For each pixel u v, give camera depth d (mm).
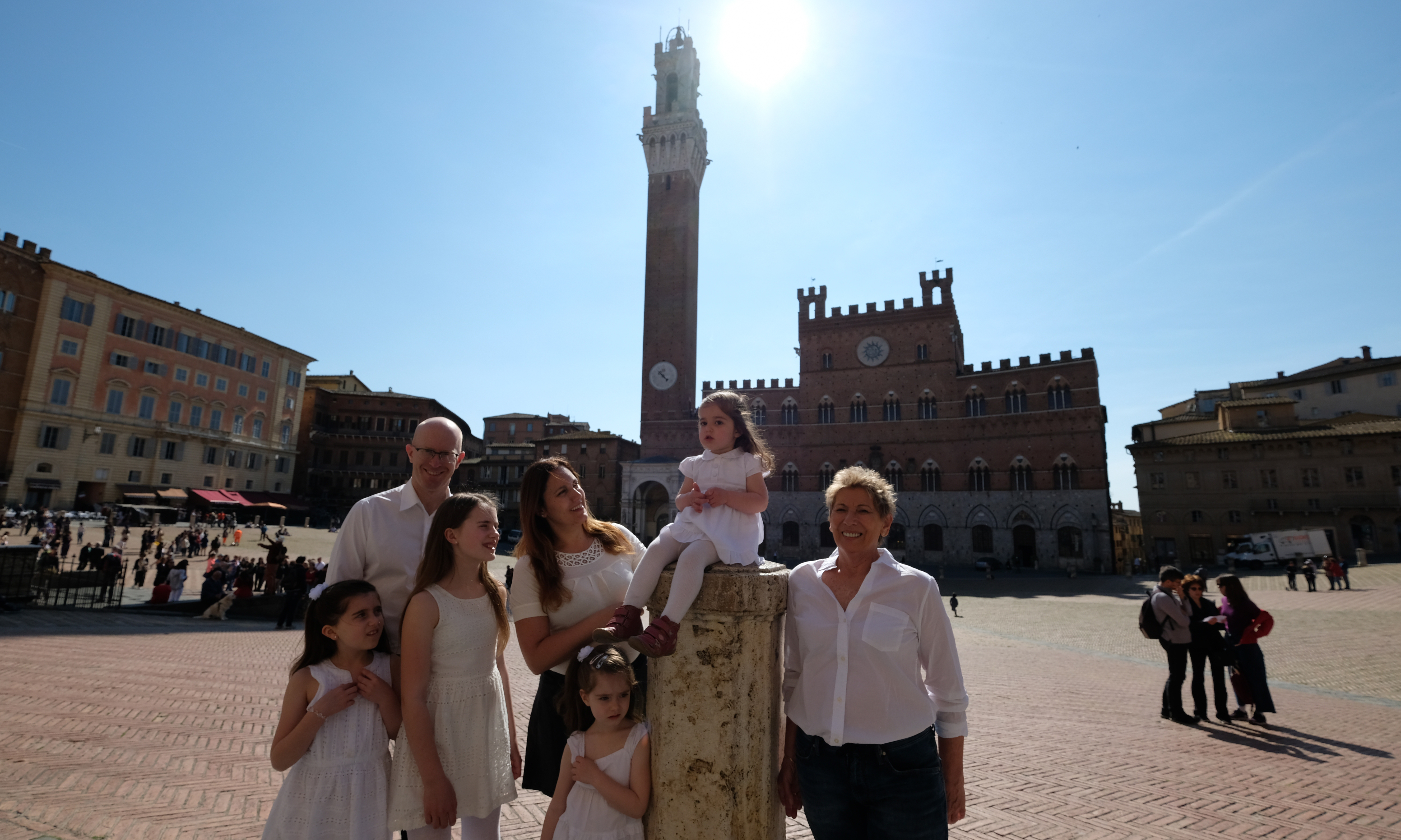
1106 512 52781
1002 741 9070
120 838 4863
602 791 3438
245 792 6090
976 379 59219
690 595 3086
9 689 9883
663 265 72250
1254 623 10359
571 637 3771
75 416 56938
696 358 74125
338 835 3359
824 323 65312
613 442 75875
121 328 60938
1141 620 10938
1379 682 13812
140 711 9062
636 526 63969
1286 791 6945
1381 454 50906
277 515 74312
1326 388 66375
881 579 3418
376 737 3621
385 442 90375
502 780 3852
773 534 62969
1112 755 8359
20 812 5234
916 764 3242
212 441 68312
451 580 3836
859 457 61688
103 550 29688
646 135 75188
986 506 56812
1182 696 11812
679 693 3178
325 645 3646
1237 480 55625
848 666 3322
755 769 3121
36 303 55406
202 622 21406
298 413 80438
